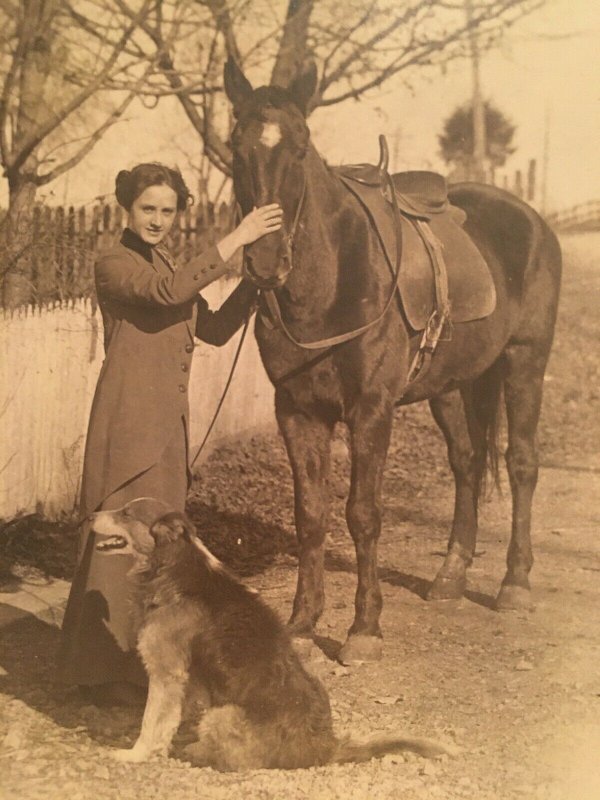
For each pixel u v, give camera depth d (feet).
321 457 16.92
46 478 23.70
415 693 15.12
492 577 21.30
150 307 14.12
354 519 16.38
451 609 19.29
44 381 23.52
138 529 13.04
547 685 15.56
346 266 16.12
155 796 11.64
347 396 16.40
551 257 20.59
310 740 12.37
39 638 17.40
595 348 40.29
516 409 20.13
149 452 13.96
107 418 14.07
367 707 14.60
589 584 20.80
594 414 35.19
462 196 20.90
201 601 12.56
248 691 12.25
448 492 28.55
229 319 16.01
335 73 32.58
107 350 14.37
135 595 12.92
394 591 20.33
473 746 13.35
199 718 13.82
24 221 26.25
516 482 19.93
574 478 29.37
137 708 14.33
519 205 20.74
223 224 35.86
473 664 16.43
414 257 17.30
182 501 14.38
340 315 16.06
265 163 14.78
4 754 12.84
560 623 18.52
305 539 16.88
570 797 11.85
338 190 16.31
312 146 16.06
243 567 22.21
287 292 15.87
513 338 20.15
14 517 22.75
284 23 31.94
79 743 13.29
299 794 11.69
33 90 27.84
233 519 25.52
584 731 13.83
